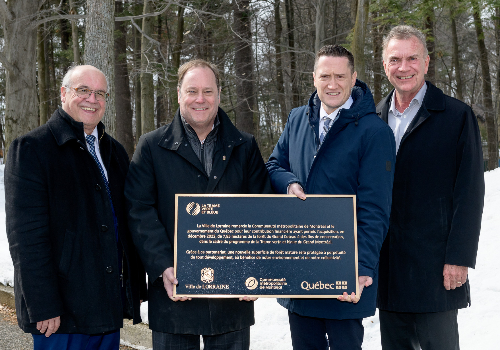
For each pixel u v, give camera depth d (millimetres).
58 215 2605
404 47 2889
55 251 2590
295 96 18000
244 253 2594
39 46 18766
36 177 2549
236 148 2781
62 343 2664
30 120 11609
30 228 2498
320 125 2900
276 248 2598
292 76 17844
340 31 17953
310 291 2580
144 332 4172
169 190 2668
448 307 2816
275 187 2920
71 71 2785
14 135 11438
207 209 2602
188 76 2621
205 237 2592
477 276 4598
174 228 2619
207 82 2605
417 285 2834
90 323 2605
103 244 2680
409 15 11695
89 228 2656
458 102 2850
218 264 2584
